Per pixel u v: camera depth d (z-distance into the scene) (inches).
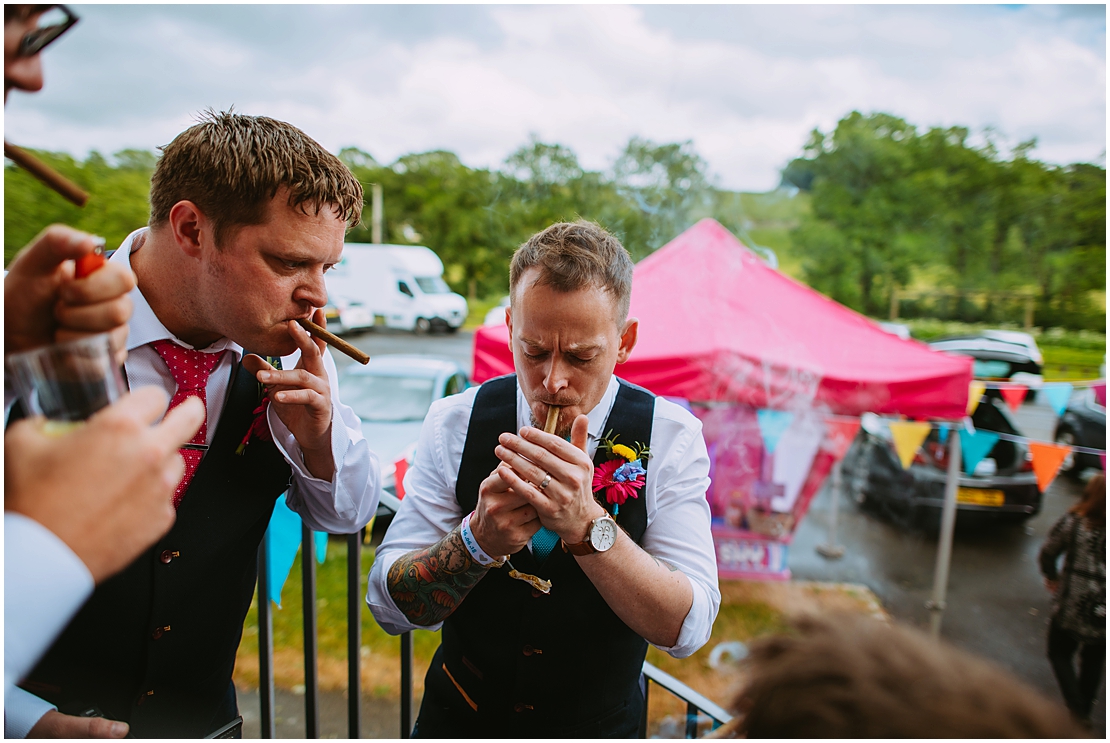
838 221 991.6
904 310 978.7
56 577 22.2
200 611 46.6
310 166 40.2
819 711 19.1
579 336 39.6
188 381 45.8
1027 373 506.9
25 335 31.1
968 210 942.4
